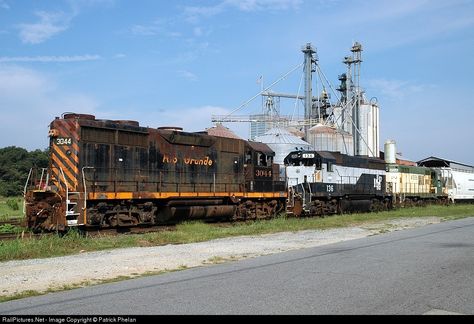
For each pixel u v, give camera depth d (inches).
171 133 894.4
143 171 842.8
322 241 683.4
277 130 2021.4
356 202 1455.5
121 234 733.9
